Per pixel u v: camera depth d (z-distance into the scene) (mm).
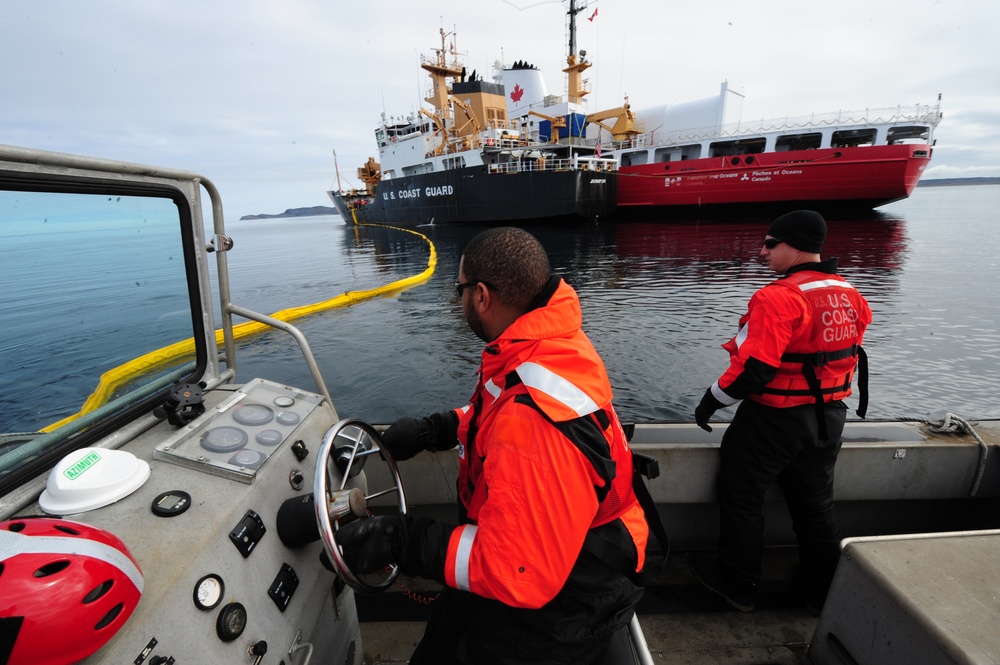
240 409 1202
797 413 1686
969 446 2002
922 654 1144
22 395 977
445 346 7426
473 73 27547
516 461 799
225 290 1436
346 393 5938
